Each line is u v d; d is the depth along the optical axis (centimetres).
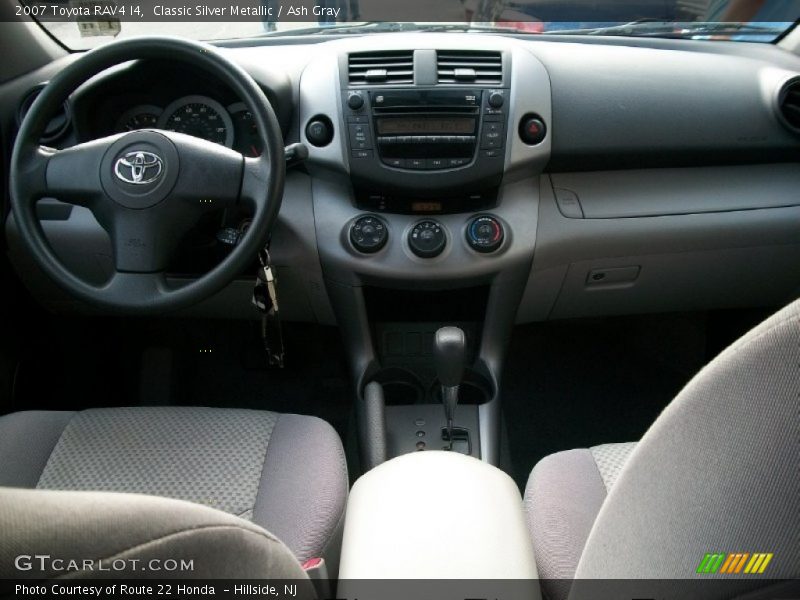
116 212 121
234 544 47
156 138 120
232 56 147
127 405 191
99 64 122
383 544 75
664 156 153
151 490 103
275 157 121
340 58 146
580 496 102
